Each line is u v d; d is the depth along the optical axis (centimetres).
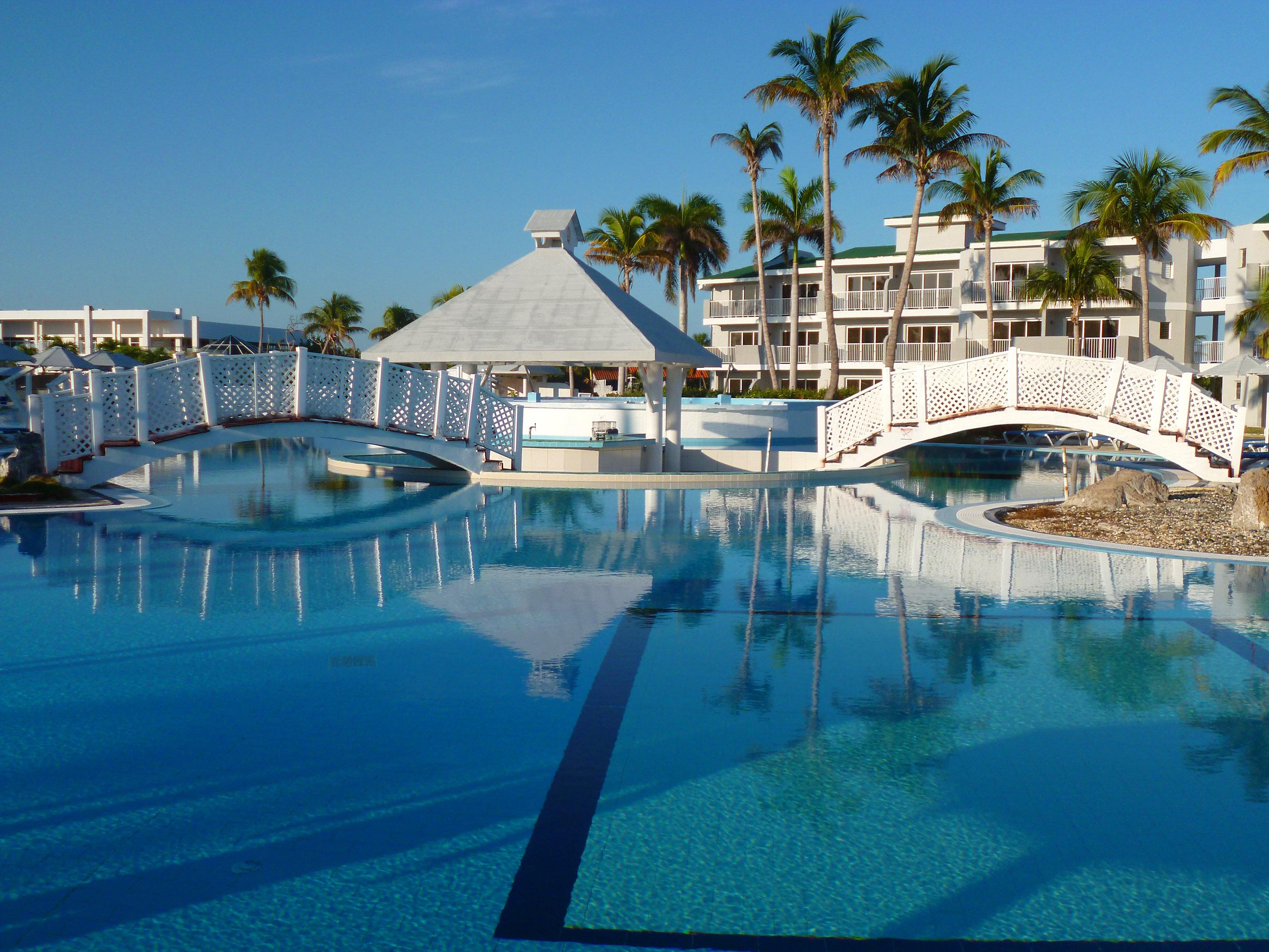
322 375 1867
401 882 383
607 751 524
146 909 361
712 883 384
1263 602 909
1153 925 357
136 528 1371
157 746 527
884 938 347
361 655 713
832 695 624
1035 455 3197
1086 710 597
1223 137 3164
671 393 2556
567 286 2258
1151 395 1959
